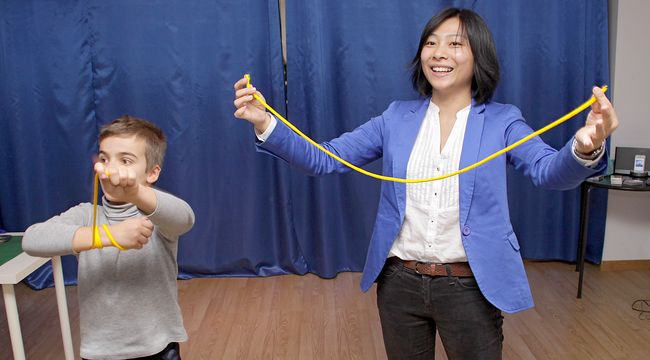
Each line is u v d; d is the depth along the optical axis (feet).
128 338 4.31
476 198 4.41
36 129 10.25
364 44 10.19
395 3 10.07
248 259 10.91
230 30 10.04
